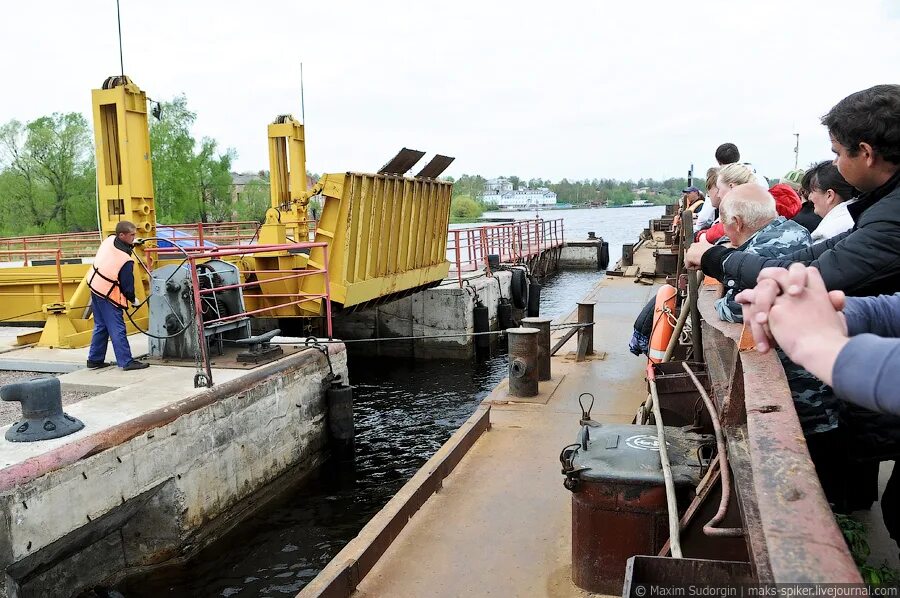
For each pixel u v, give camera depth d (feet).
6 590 16.63
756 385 7.26
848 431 9.16
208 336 29.14
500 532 15.69
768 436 5.95
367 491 28.91
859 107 7.29
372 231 45.21
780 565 4.15
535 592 13.05
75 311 35.40
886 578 8.25
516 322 70.03
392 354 58.80
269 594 20.79
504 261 84.48
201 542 23.17
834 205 13.07
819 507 4.75
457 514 16.71
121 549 21.62
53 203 184.85
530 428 22.93
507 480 18.63
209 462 23.68
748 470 7.28
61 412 20.07
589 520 12.46
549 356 29.14
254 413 26.25
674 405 14.64
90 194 185.16
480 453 20.77
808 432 9.48
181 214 197.98
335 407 31.30
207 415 23.61
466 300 56.65
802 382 9.37
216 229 71.51
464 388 48.44
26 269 44.21
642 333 23.93
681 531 9.95
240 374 26.84
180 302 28.96
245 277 44.57
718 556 9.86
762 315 4.33
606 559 12.41
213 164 208.03
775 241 10.57
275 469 27.61
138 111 34.35
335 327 59.62
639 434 13.43
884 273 7.16
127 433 20.35
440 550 14.97
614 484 12.00
